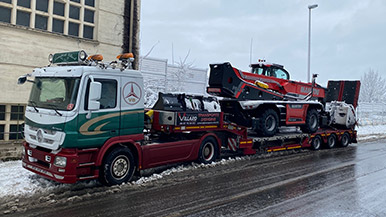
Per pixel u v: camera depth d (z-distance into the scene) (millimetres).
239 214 5082
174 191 6250
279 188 6648
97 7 10953
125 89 6613
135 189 6312
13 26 8891
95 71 6129
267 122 10266
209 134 8703
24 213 4902
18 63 9078
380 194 6348
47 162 5949
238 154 10422
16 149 8570
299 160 9930
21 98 9141
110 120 6305
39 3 9602
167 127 7820
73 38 10266
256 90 10516
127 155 6656
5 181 6379
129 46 11891
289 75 12102
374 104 27406
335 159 10258
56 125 5785
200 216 4965
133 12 11898
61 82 6109
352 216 5129
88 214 4934
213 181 7066
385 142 15172
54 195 5727
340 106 13688
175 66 18641
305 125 11602
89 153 6086
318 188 6715
